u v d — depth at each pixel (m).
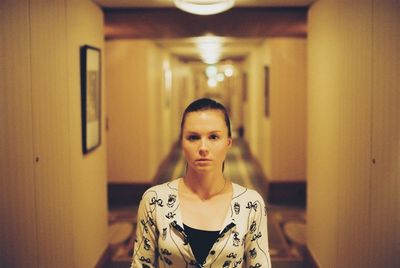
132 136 6.94
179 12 4.66
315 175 4.04
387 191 2.34
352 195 2.92
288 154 6.80
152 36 5.25
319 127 3.88
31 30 2.50
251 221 1.60
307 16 4.53
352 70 2.91
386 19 2.35
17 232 2.34
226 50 9.82
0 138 2.14
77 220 3.40
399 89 2.18
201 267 1.54
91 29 3.90
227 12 4.61
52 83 2.85
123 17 4.60
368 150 2.61
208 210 1.58
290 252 4.72
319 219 3.88
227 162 10.25
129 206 6.72
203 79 21.22
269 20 4.74
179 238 1.55
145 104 6.90
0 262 2.17
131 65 6.88
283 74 6.71
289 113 6.77
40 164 2.63
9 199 2.24
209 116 1.54
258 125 8.81
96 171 4.04
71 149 3.26
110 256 4.46
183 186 1.63
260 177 8.41
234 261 1.56
